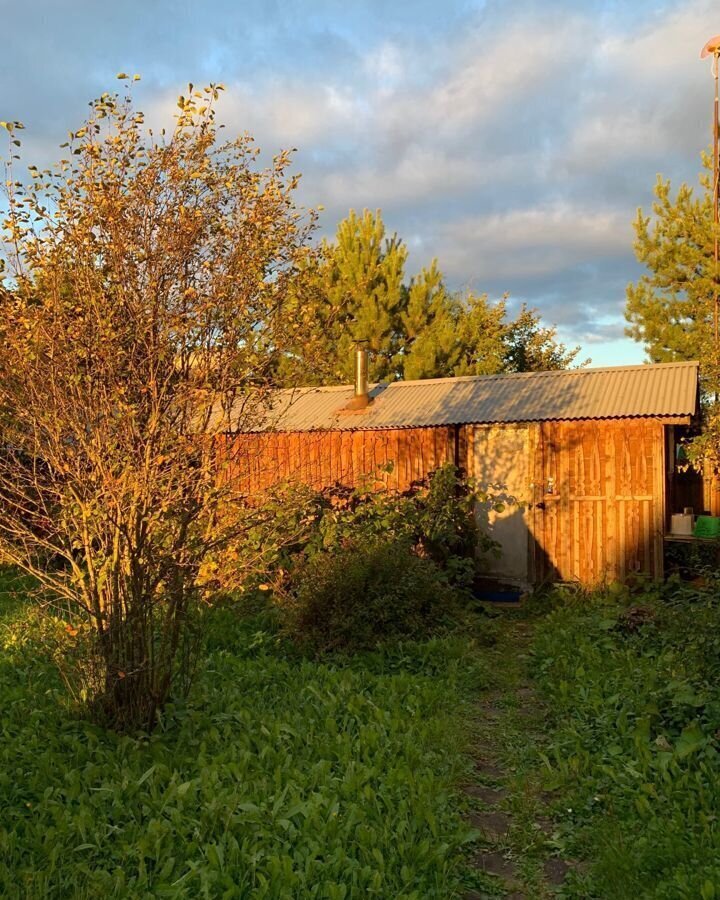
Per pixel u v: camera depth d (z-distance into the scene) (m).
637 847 3.85
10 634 7.43
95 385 5.07
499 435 11.41
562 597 10.27
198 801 4.24
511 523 11.29
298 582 8.80
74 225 4.96
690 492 12.94
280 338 5.29
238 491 6.29
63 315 4.99
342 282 17.53
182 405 5.05
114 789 4.27
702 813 4.03
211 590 6.37
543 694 6.57
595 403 11.08
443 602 8.55
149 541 5.11
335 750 4.98
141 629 5.11
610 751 5.00
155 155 4.98
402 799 4.32
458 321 24.08
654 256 18.05
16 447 5.45
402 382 13.91
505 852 4.10
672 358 17.89
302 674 6.71
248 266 5.09
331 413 12.87
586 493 10.90
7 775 4.44
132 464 5.02
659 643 7.22
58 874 3.51
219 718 5.45
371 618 7.76
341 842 3.84
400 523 10.62
